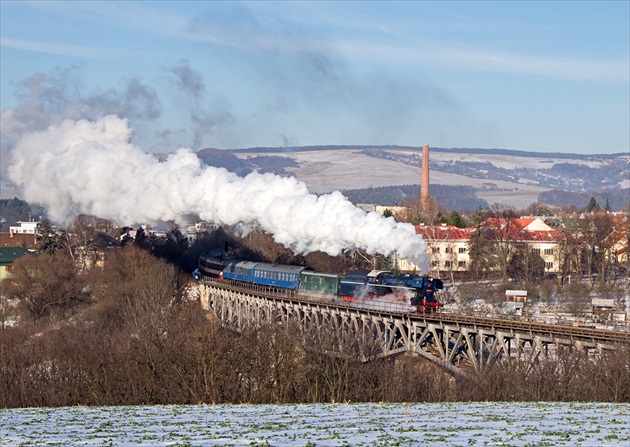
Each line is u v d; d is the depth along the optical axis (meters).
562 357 89.88
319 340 102.25
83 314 180.75
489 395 88.25
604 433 49.78
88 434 53.88
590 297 190.25
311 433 52.25
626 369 83.00
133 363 98.81
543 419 58.06
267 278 169.38
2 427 58.97
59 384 98.12
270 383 93.94
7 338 153.38
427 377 93.44
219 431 54.47
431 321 110.56
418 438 48.81
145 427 57.91
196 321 144.12
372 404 78.06
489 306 171.88
